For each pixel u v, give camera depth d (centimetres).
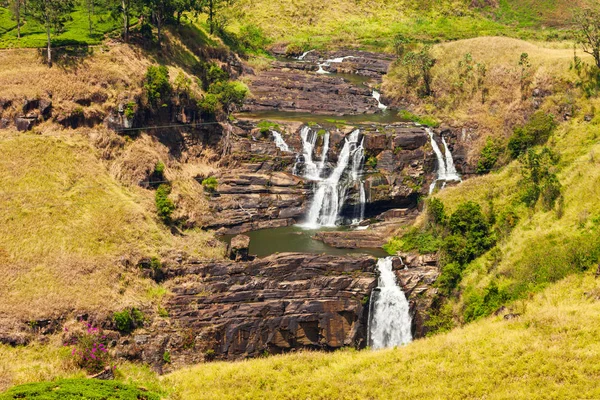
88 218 7506
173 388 5747
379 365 5934
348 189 9169
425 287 7525
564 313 6138
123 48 9806
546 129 9325
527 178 8412
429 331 7344
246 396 5597
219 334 6825
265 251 8062
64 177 7900
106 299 6669
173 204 8281
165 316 6806
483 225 7975
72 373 5862
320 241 8419
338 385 5672
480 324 6644
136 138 8888
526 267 7181
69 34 9988
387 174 9488
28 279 6662
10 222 7194
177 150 9344
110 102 8838
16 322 6250
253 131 9738
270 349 6975
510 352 5719
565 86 9925
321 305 7100
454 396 5375
